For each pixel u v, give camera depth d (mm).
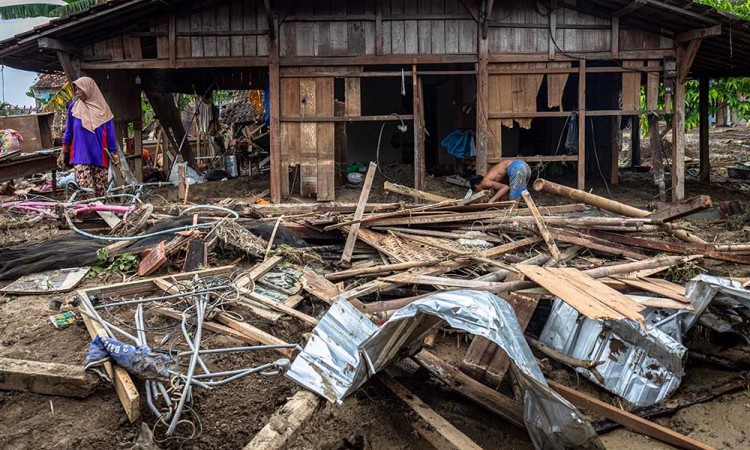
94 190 9500
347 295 5484
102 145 9383
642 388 4676
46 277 6219
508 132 15922
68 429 3887
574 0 11180
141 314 5074
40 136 12484
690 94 17031
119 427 3916
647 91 11602
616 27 11211
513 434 4352
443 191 12078
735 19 10273
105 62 11234
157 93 13844
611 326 4883
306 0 11086
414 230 7184
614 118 14273
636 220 6875
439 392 4723
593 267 6164
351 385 4059
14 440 3791
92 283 6152
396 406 4465
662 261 5980
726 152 21859
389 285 5652
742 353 5258
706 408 4559
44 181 14969
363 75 11258
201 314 4973
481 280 5672
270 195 11609
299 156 11438
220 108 21844
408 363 4996
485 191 7801
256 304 5473
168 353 4602
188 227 6973
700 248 6543
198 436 3957
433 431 4062
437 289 5809
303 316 5320
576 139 11664
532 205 6723
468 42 11281
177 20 11141
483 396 4527
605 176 14977
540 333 5473
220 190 12531
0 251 6840
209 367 4578
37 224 8562
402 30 11219
